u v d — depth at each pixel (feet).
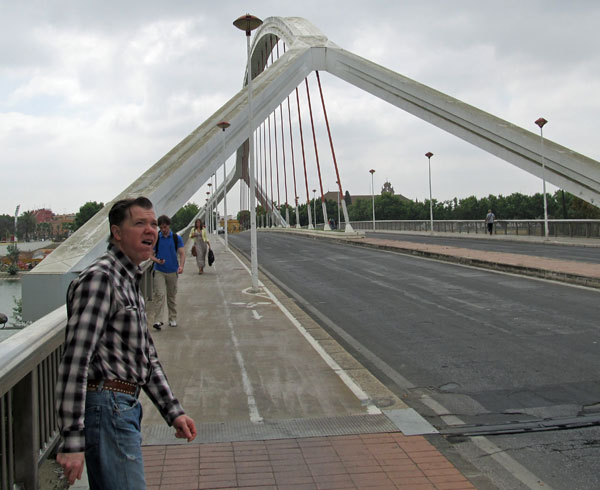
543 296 35.24
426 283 43.68
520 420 15.06
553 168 86.94
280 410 15.83
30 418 10.51
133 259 7.64
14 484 10.22
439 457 12.66
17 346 9.84
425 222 141.38
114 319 7.19
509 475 11.82
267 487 11.23
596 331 25.17
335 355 22.31
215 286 45.11
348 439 13.73
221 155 79.25
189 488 11.17
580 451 12.98
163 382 8.15
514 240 90.53
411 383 18.76
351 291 41.45
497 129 95.71
